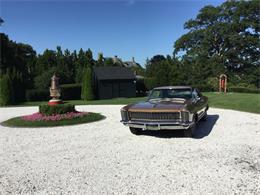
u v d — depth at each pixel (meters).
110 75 33.78
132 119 8.04
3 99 23.64
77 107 18.84
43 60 41.53
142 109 7.75
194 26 46.44
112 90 33.38
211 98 21.80
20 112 16.88
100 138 8.17
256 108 14.29
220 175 4.79
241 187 4.27
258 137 7.70
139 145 7.12
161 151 6.45
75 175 5.01
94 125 10.61
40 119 11.27
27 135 8.98
